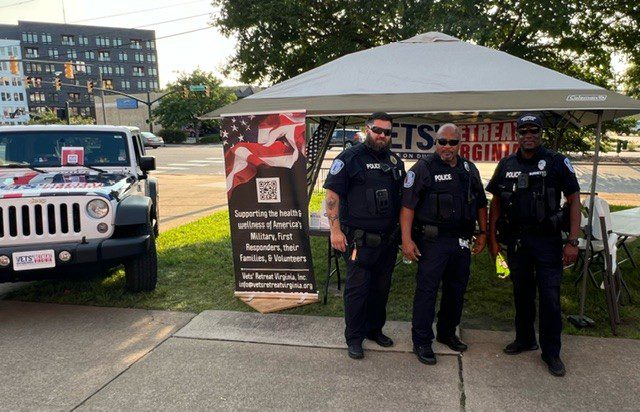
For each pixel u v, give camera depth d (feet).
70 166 17.78
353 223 11.52
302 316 14.44
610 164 70.74
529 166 11.21
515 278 11.59
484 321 14.14
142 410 9.68
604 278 13.23
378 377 10.84
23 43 369.91
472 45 18.15
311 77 17.75
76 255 13.71
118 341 12.82
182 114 166.40
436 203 11.08
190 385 10.58
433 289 11.30
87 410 9.70
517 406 9.65
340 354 11.97
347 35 38.50
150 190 24.11
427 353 11.45
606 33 37.63
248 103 16.69
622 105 12.85
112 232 14.42
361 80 16.69
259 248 15.52
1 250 13.33
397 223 11.71
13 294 16.58
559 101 13.44
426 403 9.79
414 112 13.83
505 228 11.62
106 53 398.62
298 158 14.76
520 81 15.43
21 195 13.64
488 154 19.99
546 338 11.04
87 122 188.03
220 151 114.32
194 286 17.33
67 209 13.96
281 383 10.63
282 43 38.81
